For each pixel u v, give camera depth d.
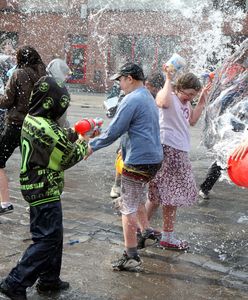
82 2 29.73
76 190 6.64
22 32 31.03
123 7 28.02
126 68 4.06
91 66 29.73
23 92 5.00
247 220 5.58
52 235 3.49
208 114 5.74
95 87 29.75
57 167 3.48
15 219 5.33
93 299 3.63
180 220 5.49
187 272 4.15
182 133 4.48
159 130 4.17
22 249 4.49
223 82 5.69
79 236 4.89
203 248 4.69
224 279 4.04
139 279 3.99
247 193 6.77
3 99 5.07
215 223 5.43
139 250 4.59
